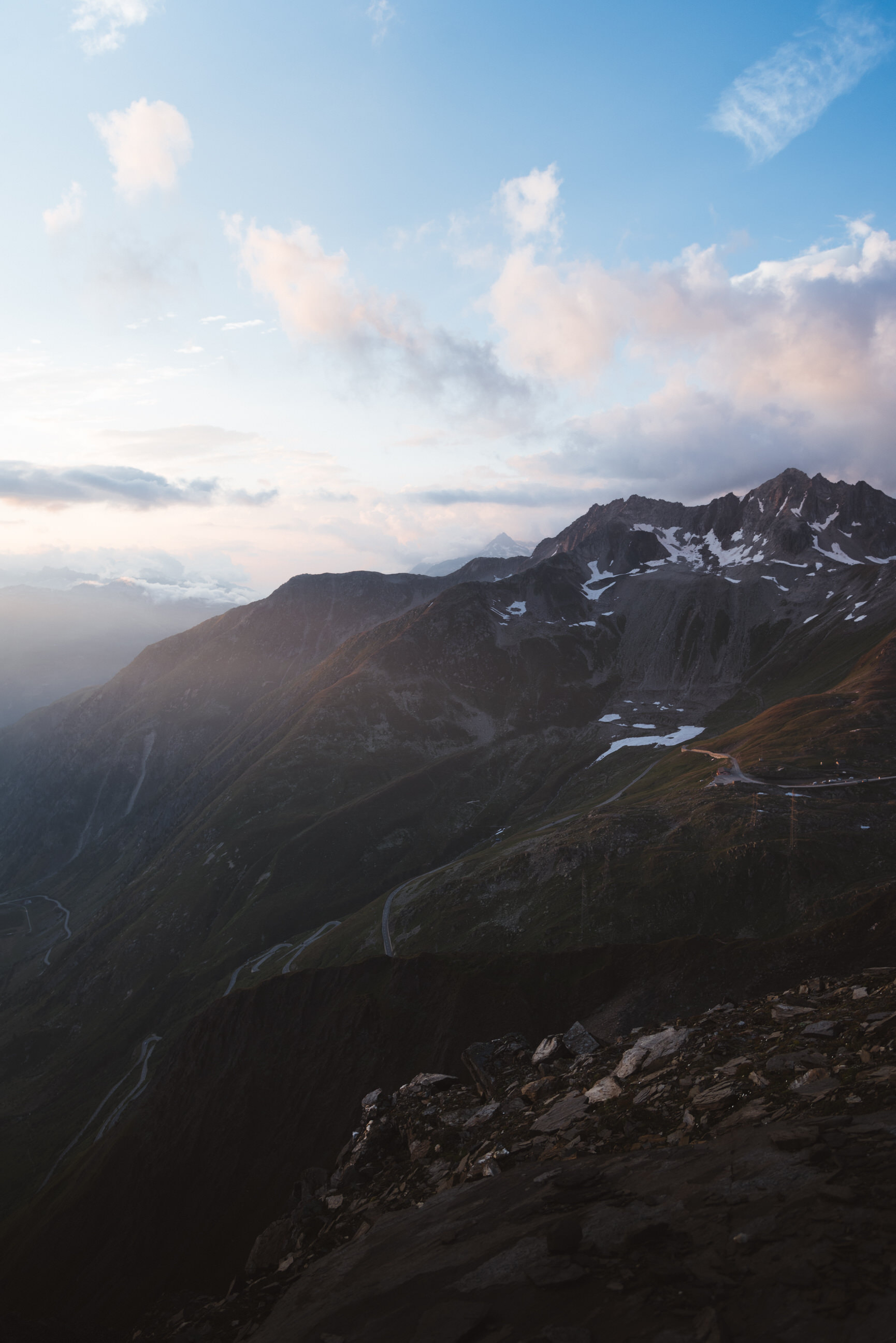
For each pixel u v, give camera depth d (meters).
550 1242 9.03
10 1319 23.44
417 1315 8.67
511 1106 18.02
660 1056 16.61
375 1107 21.95
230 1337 11.70
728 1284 7.02
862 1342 5.63
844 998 16.59
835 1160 8.68
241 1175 77.06
